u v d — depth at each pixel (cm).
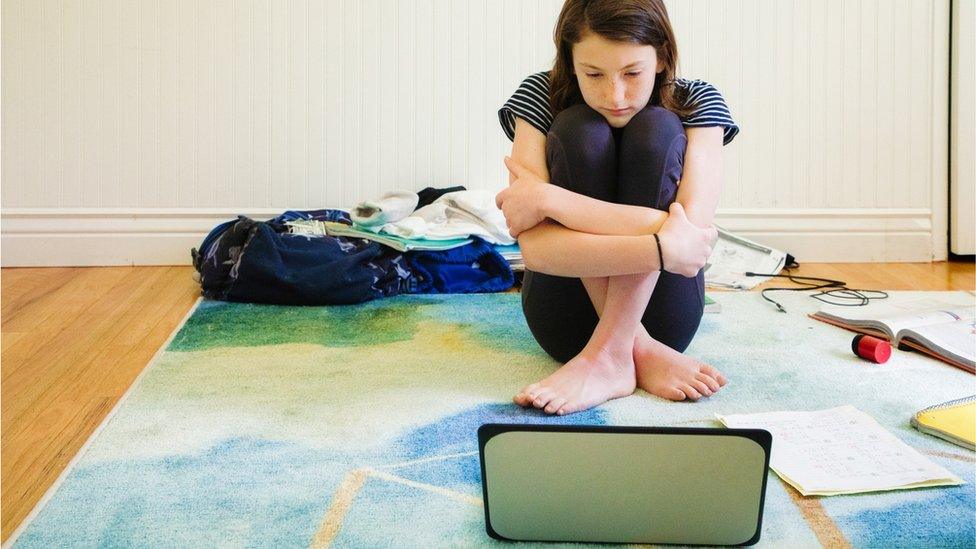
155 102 273
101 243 277
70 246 276
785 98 279
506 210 140
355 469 121
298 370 164
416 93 278
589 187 139
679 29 276
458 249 238
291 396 150
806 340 183
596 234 134
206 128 275
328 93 276
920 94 279
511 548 101
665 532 101
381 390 153
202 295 229
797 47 278
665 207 140
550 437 98
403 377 160
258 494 113
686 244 131
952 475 115
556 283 153
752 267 261
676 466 98
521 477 99
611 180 140
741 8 276
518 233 141
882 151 282
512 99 154
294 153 278
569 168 139
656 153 135
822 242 284
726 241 273
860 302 219
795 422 132
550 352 165
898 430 134
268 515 108
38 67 269
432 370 164
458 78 278
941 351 167
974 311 193
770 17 276
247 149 277
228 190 278
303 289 216
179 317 211
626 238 131
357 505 110
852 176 283
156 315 212
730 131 153
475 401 147
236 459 124
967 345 170
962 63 274
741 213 283
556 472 99
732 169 282
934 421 133
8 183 273
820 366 165
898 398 148
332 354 175
